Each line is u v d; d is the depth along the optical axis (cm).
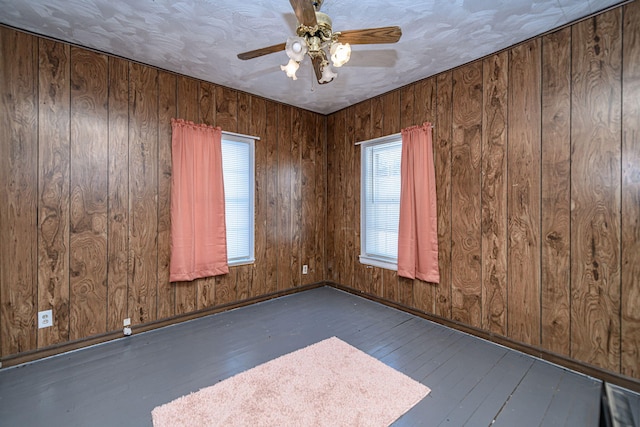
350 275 415
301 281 424
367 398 192
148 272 296
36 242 241
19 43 232
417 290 333
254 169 372
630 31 200
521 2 200
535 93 243
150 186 296
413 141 327
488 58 271
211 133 329
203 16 216
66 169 253
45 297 245
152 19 220
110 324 275
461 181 292
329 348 259
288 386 205
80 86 257
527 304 251
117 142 277
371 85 338
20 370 225
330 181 443
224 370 225
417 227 327
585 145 220
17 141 233
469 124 285
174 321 312
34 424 172
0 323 229
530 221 248
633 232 201
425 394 197
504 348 261
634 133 200
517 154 254
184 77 314
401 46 256
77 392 199
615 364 209
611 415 180
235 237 362
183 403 187
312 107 414
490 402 191
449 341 273
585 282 221
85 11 210
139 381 211
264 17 217
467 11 210
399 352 253
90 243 264
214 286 341
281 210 400
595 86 214
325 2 199
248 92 361
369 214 394
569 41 225
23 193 236
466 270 290
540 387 206
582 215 222
